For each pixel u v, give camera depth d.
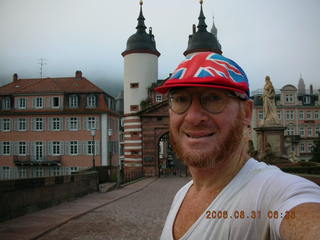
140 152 35.41
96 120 46.03
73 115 46.31
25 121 47.09
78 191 16.12
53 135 46.44
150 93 36.72
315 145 52.69
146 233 8.61
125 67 37.72
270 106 20.48
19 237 7.66
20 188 10.63
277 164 18.72
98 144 45.59
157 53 38.19
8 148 47.12
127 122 36.47
